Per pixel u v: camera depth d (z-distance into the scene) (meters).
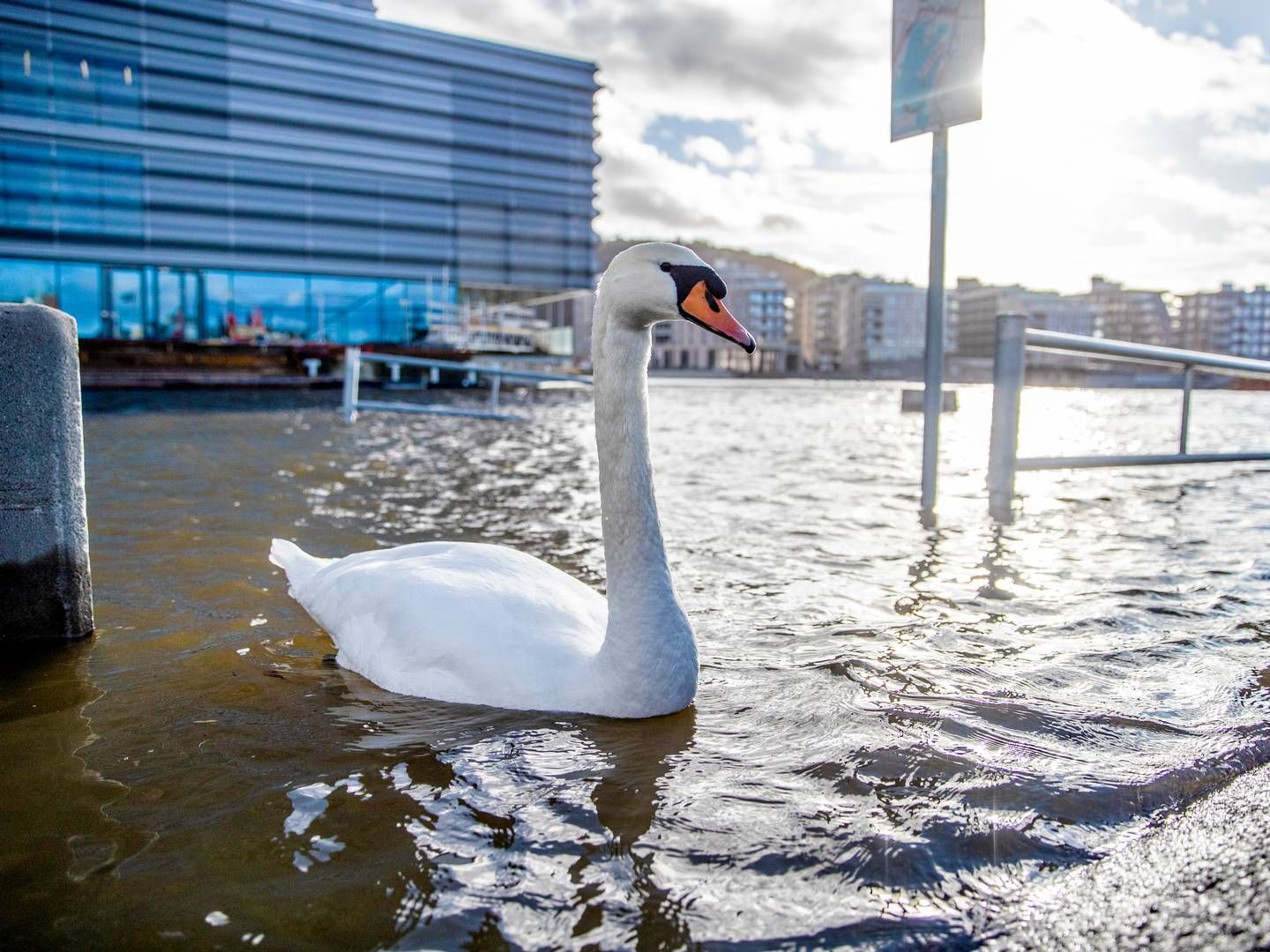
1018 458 7.46
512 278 75.44
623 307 3.13
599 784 2.70
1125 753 2.86
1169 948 1.84
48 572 4.05
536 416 22.17
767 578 5.41
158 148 59.75
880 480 10.20
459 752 2.93
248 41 61.88
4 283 56.56
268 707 3.33
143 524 6.87
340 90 65.94
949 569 5.63
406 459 11.66
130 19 57.91
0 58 54.69
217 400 29.91
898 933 1.95
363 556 4.29
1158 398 48.84
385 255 69.38
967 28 6.49
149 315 60.88
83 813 2.53
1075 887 2.10
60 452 4.03
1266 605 4.74
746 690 3.49
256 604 4.76
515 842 2.36
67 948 1.91
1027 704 3.31
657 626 3.16
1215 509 8.08
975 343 177.38
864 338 173.00
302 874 2.21
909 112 7.13
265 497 8.29
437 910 2.05
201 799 2.61
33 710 3.32
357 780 2.73
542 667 3.29
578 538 6.64
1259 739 2.93
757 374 144.75
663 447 14.59
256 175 63.59
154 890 2.13
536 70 73.31
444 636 3.43
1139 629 4.29
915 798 2.58
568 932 1.97
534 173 75.06
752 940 1.93
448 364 18.25
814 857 2.27
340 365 47.97
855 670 3.71
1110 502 8.46
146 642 4.12
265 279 64.81
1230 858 2.16
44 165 56.69
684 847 2.33
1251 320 158.25
